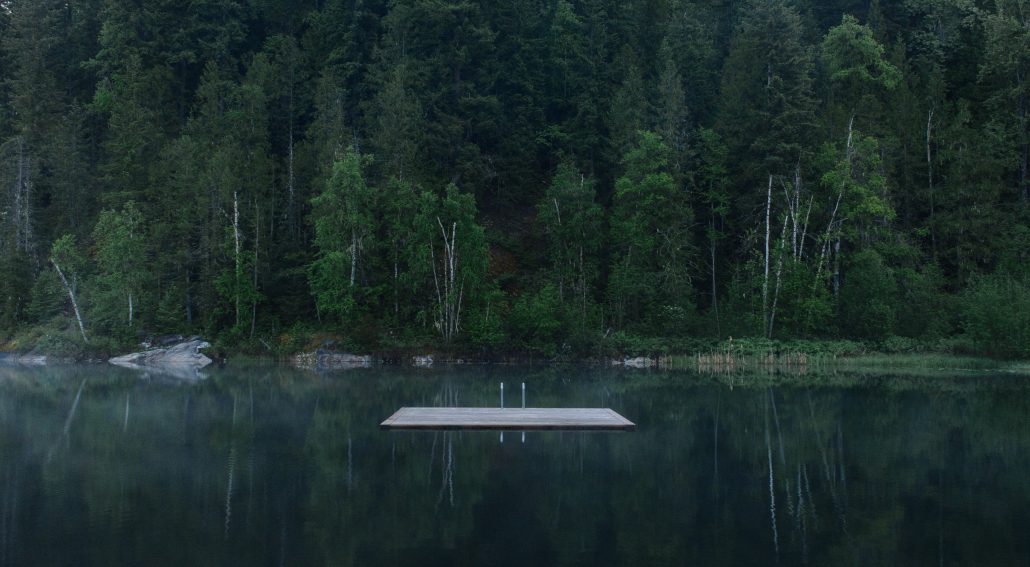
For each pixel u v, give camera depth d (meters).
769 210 62.22
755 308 61.69
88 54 87.38
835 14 87.38
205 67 77.81
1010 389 38.88
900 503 16.27
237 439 24.02
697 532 14.10
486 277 68.69
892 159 64.06
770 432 25.31
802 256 64.19
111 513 15.31
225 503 16.11
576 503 16.16
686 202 68.88
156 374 49.53
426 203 61.72
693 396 35.84
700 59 81.12
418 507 15.80
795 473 19.17
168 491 17.17
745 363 56.66
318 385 41.56
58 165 73.62
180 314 64.31
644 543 13.40
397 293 62.62
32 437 24.53
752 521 14.84
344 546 13.20
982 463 20.42
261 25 87.38
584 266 65.94
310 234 69.88
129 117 71.12
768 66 65.25
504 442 23.23
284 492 17.03
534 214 77.75
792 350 57.28
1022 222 64.62
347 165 61.47
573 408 29.73
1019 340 52.62
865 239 61.94
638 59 77.50
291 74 76.19
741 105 67.75
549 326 59.75
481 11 78.69
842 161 60.06
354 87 77.38
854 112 63.28
